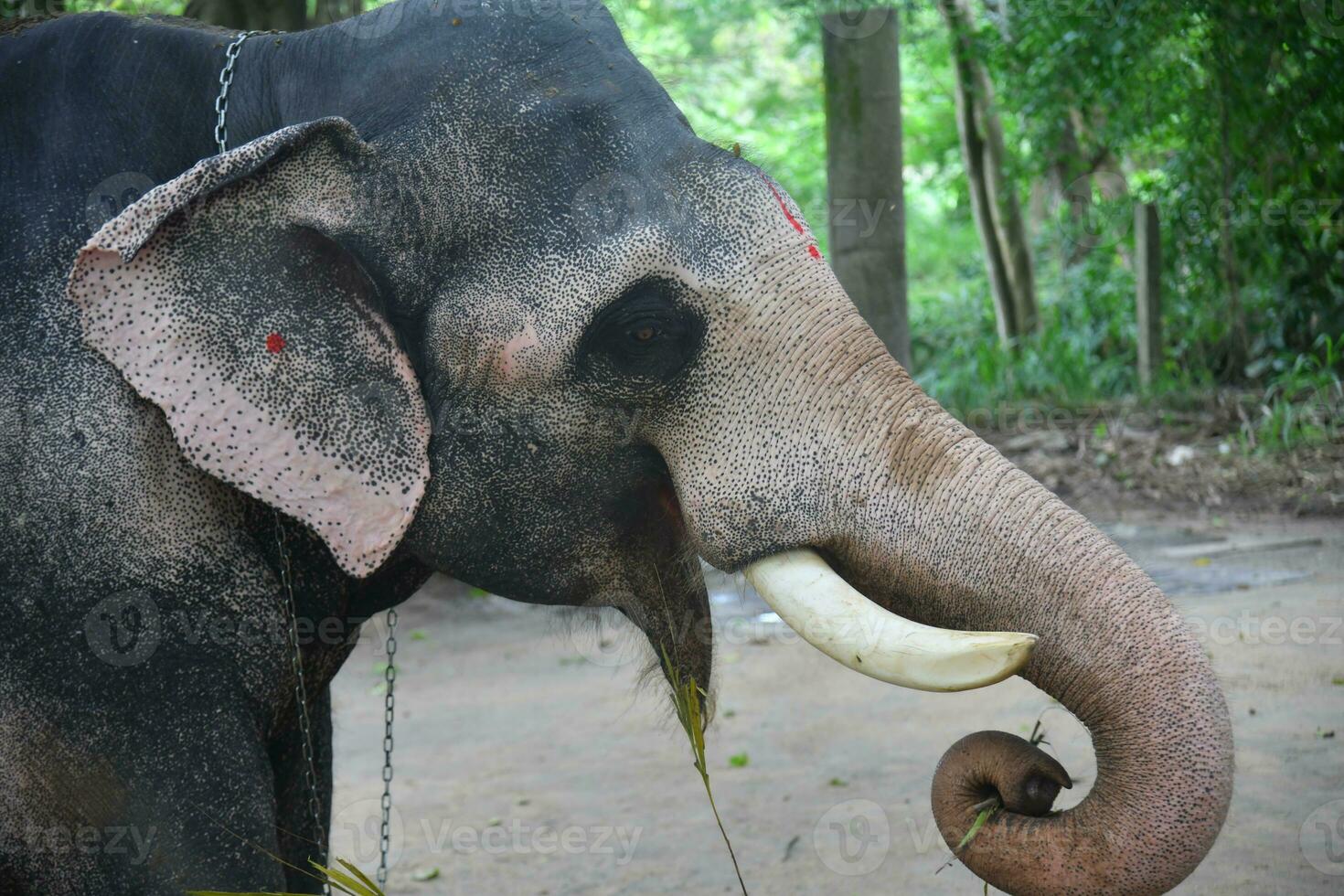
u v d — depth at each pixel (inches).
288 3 247.8
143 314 94.0
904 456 94.5
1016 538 90.5
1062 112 463.5
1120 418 416.8
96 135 102.3
